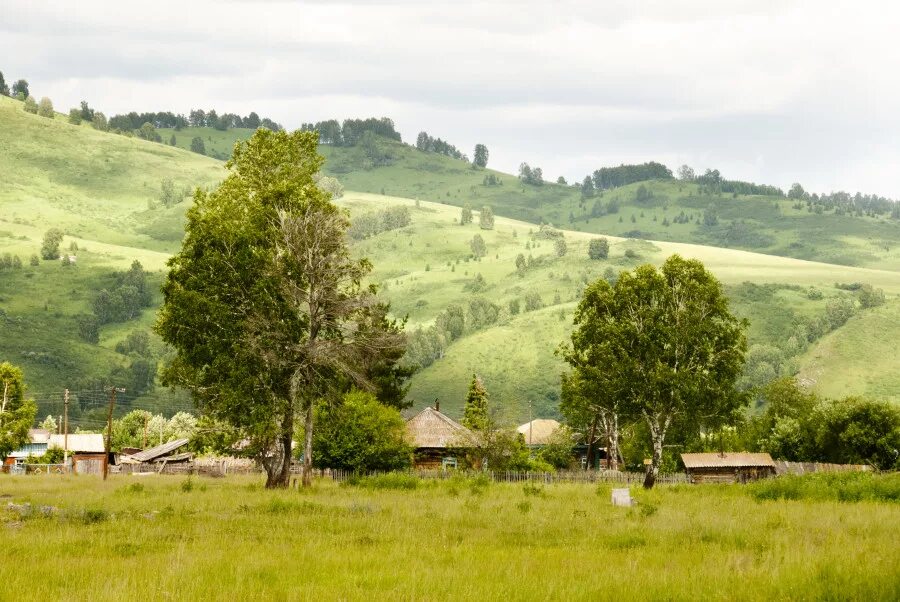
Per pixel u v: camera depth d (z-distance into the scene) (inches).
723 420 3211.1
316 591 784.3
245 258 2506.2
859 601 730.8
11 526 1380.4
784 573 829.2
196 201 2837.1
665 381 3006.9
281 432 2539.4
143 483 2839.6
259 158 2965.1
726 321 3201.3
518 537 1264.8
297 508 1696.6
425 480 2955.2
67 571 894.4
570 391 3299.7
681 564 952.3
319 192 2699.3
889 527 1326.3
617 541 1175.0
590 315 3282.5
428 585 810.8
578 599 752.3
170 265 2615.7
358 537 1225.4
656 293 3201.3
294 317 2522.1
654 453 3097.9
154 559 984.9
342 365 2564.0
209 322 2500.0
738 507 1800.0
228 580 853.8
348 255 2672.2
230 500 1940.2
